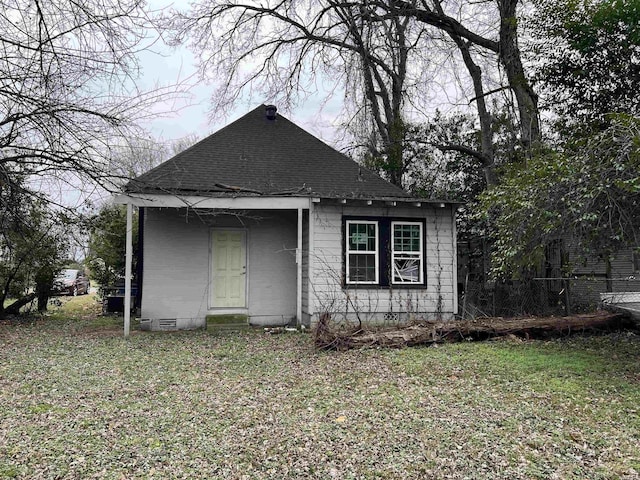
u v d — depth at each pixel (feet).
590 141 23.35
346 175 46.39
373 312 39.75
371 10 54.03
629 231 24.45
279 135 48.62
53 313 51.37
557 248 39.81
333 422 16.89
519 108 48.32
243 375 23.80
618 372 23.71
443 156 68.08
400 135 64.69
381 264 40.40
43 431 15.94
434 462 13.62
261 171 44.16
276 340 34.17
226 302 41.86
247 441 15.17
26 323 43.24
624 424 16.63
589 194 22.12
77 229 45.55
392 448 14.60
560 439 15.26
